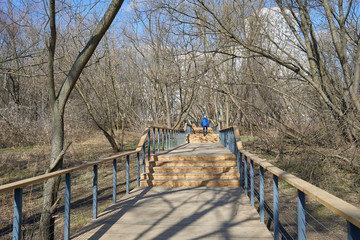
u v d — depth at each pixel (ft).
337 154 27.48
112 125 58.85
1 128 43.75
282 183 30.30
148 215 16.33
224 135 46.32
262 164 13.84
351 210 5.55
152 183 24.80
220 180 24.35
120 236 13.07
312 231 17.20
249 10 42.11
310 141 30.07
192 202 19.11
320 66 34.91
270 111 44.86
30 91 64.18
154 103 90.02
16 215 8.69
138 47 81.15
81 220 20.88
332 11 36.58
